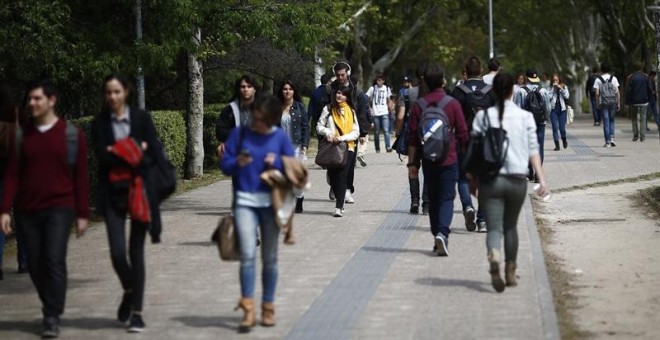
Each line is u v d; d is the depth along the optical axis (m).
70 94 49.44
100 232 37.69
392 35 129.88
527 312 23.91
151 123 23.09
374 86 75.44
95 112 52.53
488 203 26.28
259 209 22.86
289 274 28.64
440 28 140.75
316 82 90.62
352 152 40.09
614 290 27.06
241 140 22.94
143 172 22.73
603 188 48.97
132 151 22.47
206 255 32.06
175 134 55.50
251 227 22.73
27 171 23.00
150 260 31.30
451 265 29.62
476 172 26.14
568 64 188.88
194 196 48.81
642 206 43.09
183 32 45.69
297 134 39.19
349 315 23.89
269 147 22.84
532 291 26.14
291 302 25.33
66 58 40.81
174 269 29.83
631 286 27.53
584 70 182.12
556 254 32.47
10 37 38.31
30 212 23.03
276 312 24.34
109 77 22.86
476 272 28.61
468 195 34.91
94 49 42.53
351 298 25.59
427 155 30.41
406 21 129.75
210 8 47.78
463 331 22.27
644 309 24.89
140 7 45.03
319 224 37.88
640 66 79.12
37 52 38.84
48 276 22.81
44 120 23.19
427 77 31.25
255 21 49.41
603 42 163.00
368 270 29.06
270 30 49.78
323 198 46.06
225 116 34.50
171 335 22.52
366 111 44.84
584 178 52.84
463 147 31.06
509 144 26.17
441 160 30.47
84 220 23.25
